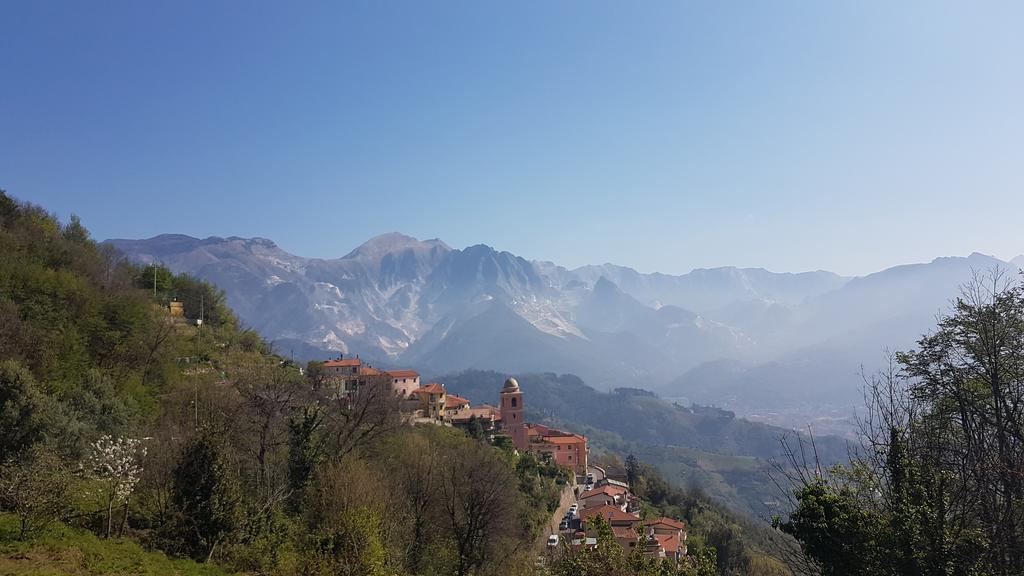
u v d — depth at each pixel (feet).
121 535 88.84
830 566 57.98
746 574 227.61
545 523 240.94
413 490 151.12
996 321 58.39
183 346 227.81
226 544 94.48
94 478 87.66
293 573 86.22
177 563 83.71
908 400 61.46
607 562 60.75
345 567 84.84
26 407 99.25
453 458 166.40
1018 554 49.42
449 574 141.90
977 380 58.90
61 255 209.26
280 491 124.77
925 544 51.62
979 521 52.60
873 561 54.75
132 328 180.14
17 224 213.46
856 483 61.31
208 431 97.76
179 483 92.73
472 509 152.05
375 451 166.71
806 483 62.49
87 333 161.79
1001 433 54.54
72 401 117.19
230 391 168.66
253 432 141.28
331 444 153.38
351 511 94.07
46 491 79.77
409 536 139.44
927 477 54.90
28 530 77.25
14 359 120.98
